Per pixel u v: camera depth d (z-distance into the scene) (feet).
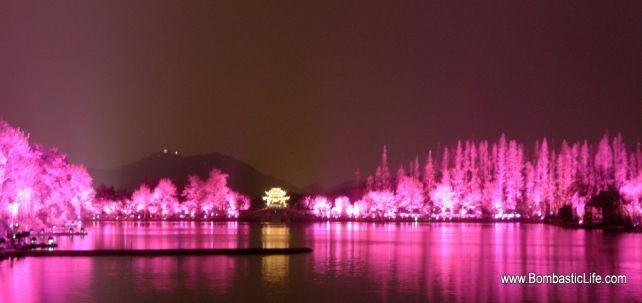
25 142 403.54
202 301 189.26
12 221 386.32
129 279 224.94
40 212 461.78
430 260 290.76
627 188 585.22
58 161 488.85
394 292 204.44
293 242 406.62
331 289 209.26
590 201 628.69
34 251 290.35
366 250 344.08
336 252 330.34
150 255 297.53
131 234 480.23
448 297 195.93
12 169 390.63
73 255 291.58
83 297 192.34
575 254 317.01
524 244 384.27
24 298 190.19
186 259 284.41
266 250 317.01
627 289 209.46
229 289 208.03
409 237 463.83
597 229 588.91
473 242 406.00
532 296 197.26
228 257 296.71
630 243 388.78
